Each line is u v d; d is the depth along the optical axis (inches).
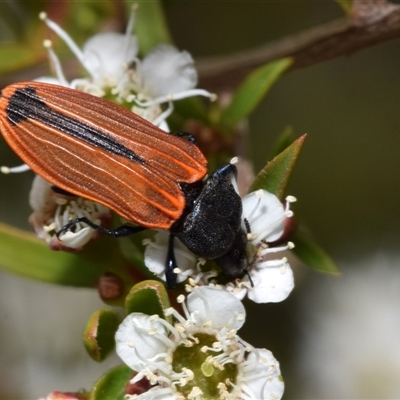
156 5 4.7
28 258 4.4
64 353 5.3
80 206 4.3
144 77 4.5
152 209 4.3
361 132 5.5
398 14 4.6
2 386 5.2
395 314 5.1
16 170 4.4
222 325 4.2
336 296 5.2
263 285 4.3
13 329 5.3
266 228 4.3
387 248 5.3
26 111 4.3
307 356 5.1
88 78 4.6
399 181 5.4
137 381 4.2
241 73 4.8
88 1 4.9
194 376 4.2
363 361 5.1
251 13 5.4
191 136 4.5
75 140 4.3
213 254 4.3
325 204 5.4
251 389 4.2
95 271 4.4
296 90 5.5
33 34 4.9
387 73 5.5
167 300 4.1
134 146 4.3
